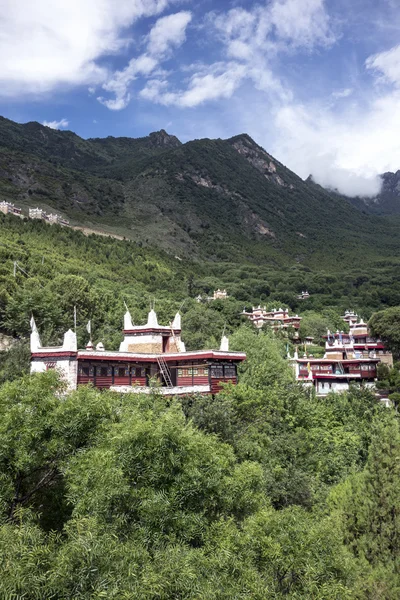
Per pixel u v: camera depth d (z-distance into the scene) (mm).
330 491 41281
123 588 20375
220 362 54562
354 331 152750
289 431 53938
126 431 26828
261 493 31953
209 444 31344
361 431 59938
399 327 130125
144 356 53344
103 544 21688
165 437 26719
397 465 31375
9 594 18234
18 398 30344
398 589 27016
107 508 24938
